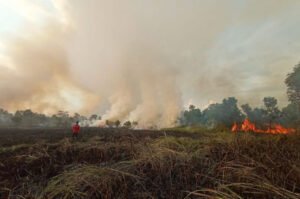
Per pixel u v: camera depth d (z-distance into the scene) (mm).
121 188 3951
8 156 7168
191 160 5094
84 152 7316
